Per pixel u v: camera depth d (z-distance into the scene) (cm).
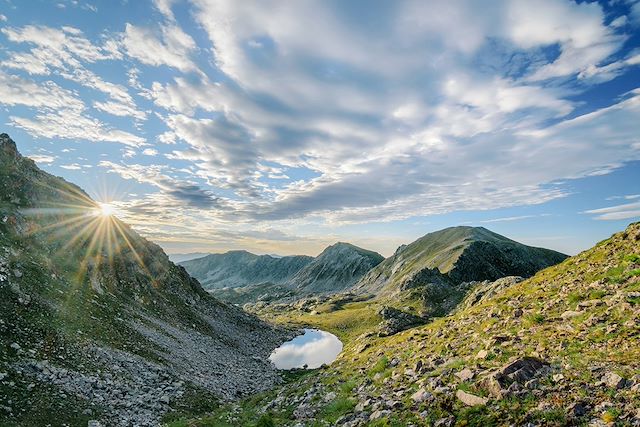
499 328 2530
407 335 4178
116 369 3478
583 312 2123
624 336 1634
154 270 8475
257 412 2805
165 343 5281
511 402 1374
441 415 1486
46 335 3256
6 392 2256
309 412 2297
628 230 3142
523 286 3634
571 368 1495
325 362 8150
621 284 2286
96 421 2398
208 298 10631
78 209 7131
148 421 2714
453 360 2220
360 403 2066
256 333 10319
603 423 1073
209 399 3794
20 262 4466
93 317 4434
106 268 6694
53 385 2591
